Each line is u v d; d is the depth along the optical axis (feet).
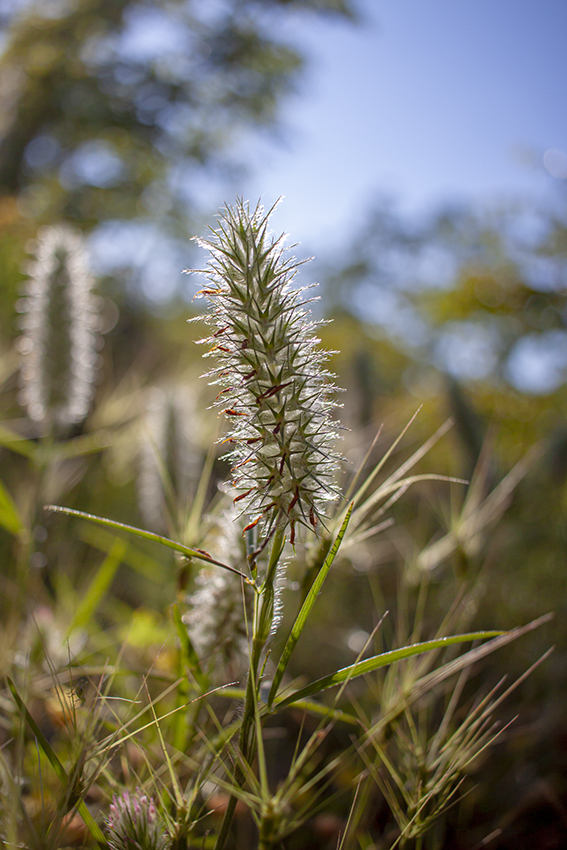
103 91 5.40
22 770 0.81
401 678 0.89
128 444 1.65
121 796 0.69
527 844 1.00
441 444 2.77
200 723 0.86
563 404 3.02
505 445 2.72
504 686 1.36
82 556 1.73
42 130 5.24
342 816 1.04
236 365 0.63
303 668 1.46
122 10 5.26
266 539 0.64
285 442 0.62
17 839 0.64
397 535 1.86
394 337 5.58
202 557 0.66
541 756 1.18
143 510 1.32
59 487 1.28
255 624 0.65
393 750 0.98
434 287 3.89
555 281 3.30
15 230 2.62
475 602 1.10
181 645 0.79
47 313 1.16
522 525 2.05
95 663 1.03
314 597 0.65
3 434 1.18
